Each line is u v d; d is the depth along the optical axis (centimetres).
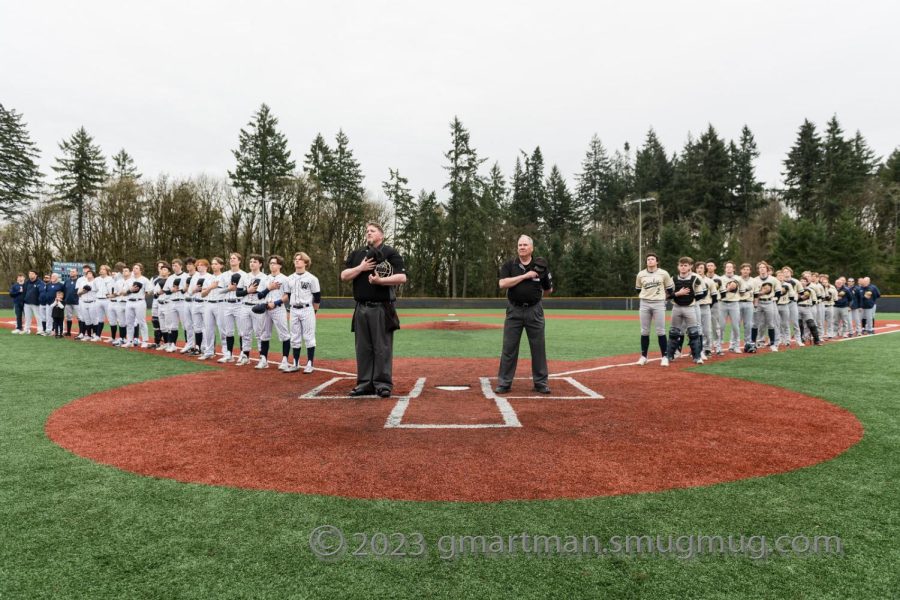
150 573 241
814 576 242
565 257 5319
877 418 546
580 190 7100
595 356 1133
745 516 307
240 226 4788
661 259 5097
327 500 327
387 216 5478
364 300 659
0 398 639
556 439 462
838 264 4612
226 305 984
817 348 1236
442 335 1712
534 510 313
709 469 386
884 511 315
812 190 5728
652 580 239
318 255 4744
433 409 582
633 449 434
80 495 334
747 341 1165
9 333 1553
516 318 678
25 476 368
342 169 5209
